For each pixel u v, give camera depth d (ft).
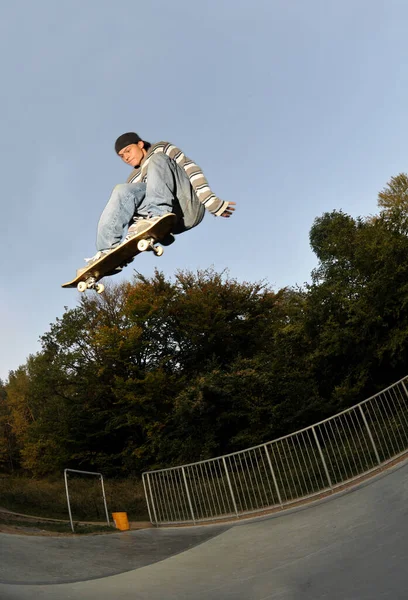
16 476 109.91
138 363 83.56
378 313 49.19
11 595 18.79
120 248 11.03
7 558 24.49
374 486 29.55
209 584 20.15
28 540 30.09
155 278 85.56
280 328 63.36
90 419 83.15
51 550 28.04
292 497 33.68
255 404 56.29
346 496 30.01
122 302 91.40
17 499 56.18
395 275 48.37
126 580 21.99
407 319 47.70
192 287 82.84
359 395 51.80
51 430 87.81
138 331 80.48
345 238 56.13
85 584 21.35
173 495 40.86
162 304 80.94
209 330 77.25
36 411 123.54
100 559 26.50
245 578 20.07
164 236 12.25
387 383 51.11
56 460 83.41
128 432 80.79
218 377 59.31
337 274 55.83
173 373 81.66
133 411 75.66
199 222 12.31
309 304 57.16
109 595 19.58
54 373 88.22
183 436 63.36
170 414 70.18
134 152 12.57
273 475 34.14
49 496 57.21
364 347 51.57
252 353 77.97
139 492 55.52
